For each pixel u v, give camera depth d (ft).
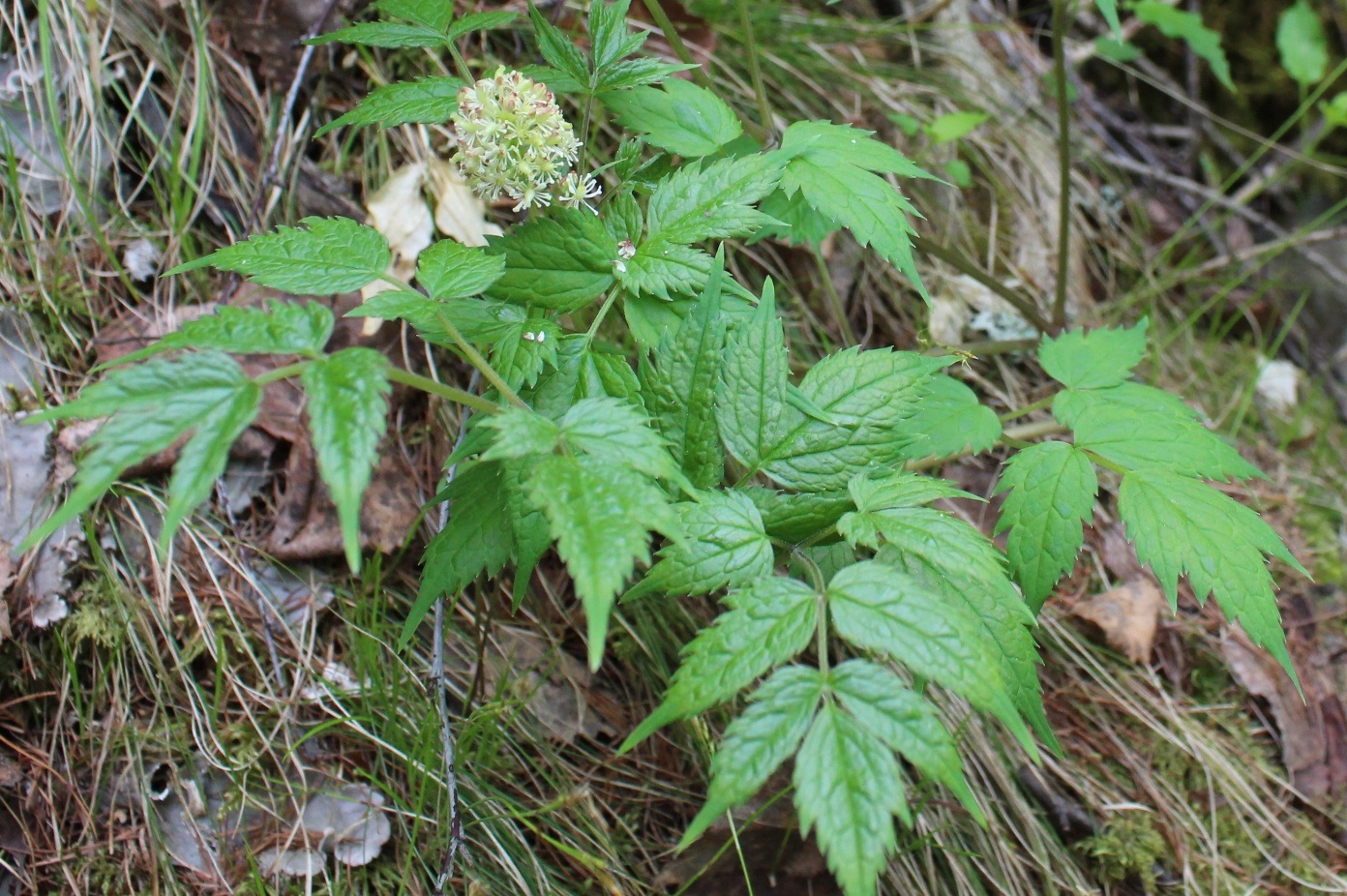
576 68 2.33
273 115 3.00
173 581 2.60
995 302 3.65
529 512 2.15
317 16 2.97
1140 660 2.98
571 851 2.46
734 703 2.65
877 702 1.91
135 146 2.90
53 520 1.77
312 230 2.13
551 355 2.18
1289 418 3.91
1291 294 4.42
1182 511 2.31
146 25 2.93
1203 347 4.09
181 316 2.75
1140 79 4.87
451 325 2.07
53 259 2.71
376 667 2.55
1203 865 2.70
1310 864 2.73
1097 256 4.11
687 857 2.56
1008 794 2.69
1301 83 4.24
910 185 3.74
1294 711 3.00
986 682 1.93
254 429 2.69
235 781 2.50
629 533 1.89
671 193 2.27
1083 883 2.66
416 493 2.72
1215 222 4.28
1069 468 2.36
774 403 2.20
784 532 2.17
